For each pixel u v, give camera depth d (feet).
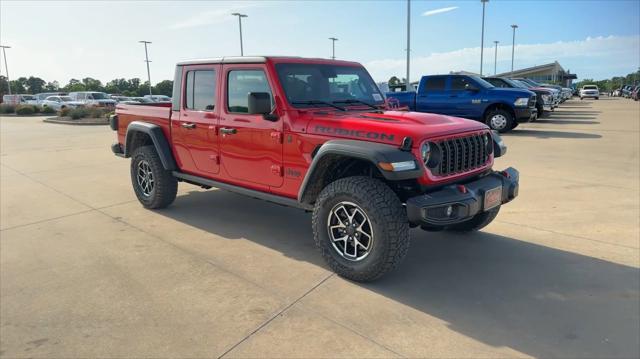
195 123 16.60
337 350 9.14
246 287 12.01
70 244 15.33
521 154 31.58
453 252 14.38
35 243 15.46
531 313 10.58
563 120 59.26
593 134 42.75
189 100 16.99
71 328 10.07
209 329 9.97
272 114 13.84
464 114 44.70
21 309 10.94
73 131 58.85
